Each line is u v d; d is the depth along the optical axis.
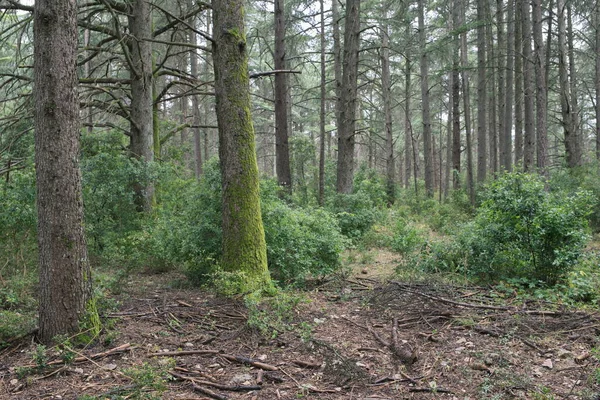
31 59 13.49
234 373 4.33
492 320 5.61
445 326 5.50
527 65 15.86
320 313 6.12
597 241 11.93
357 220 13.71
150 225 9.94
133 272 9.31
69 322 4.71
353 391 3.98
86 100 12.83
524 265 7.45
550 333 5.07
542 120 15.20
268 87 31.38
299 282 7.71
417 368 4.40
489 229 7.70
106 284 7.18
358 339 5.17
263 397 3.88
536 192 7.42
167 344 4.96
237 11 6.80
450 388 4.00
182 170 15.99
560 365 4.35
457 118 21.28
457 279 7.57
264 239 7.05
